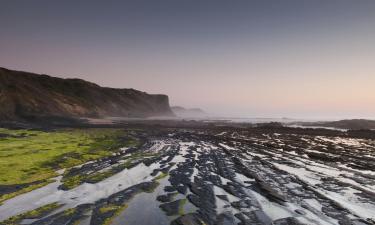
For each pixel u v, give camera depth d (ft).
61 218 57.62
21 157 119.96
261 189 78.54
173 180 88.84
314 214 60.75
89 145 171.53
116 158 130.82
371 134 288.92
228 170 104.42
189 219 56.54
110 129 329.93
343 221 57.00
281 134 289.94
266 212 61.31
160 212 61.36
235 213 60.39
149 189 78.54
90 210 62.44
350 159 133.18
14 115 413.39
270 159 132.16
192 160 125.80
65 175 95.66
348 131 327.88
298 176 96.53
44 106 497.05
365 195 74.90
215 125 469.98
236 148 172.35
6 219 57.41
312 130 344.49
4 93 445.37
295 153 154.61
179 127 400.47
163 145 185.47
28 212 60.95
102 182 86.94
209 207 63.93
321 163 123.24
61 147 155.63
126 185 83.71
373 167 113.60
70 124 398.42
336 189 80.53
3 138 188.85
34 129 278.87
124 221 56.54
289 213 61.00
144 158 130.21
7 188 78.48
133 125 418.92
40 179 88.94
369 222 56.90
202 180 88.84
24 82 559.79
